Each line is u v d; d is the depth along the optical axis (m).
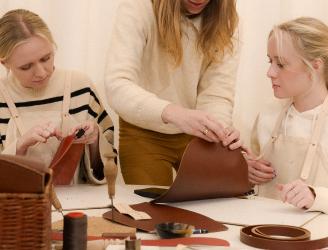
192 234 1.08
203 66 1.77
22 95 1.72
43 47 1.59
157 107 1.47
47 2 2.14
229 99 1.77
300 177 1.56
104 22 2.21
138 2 1.62
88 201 1.38
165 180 1.82
